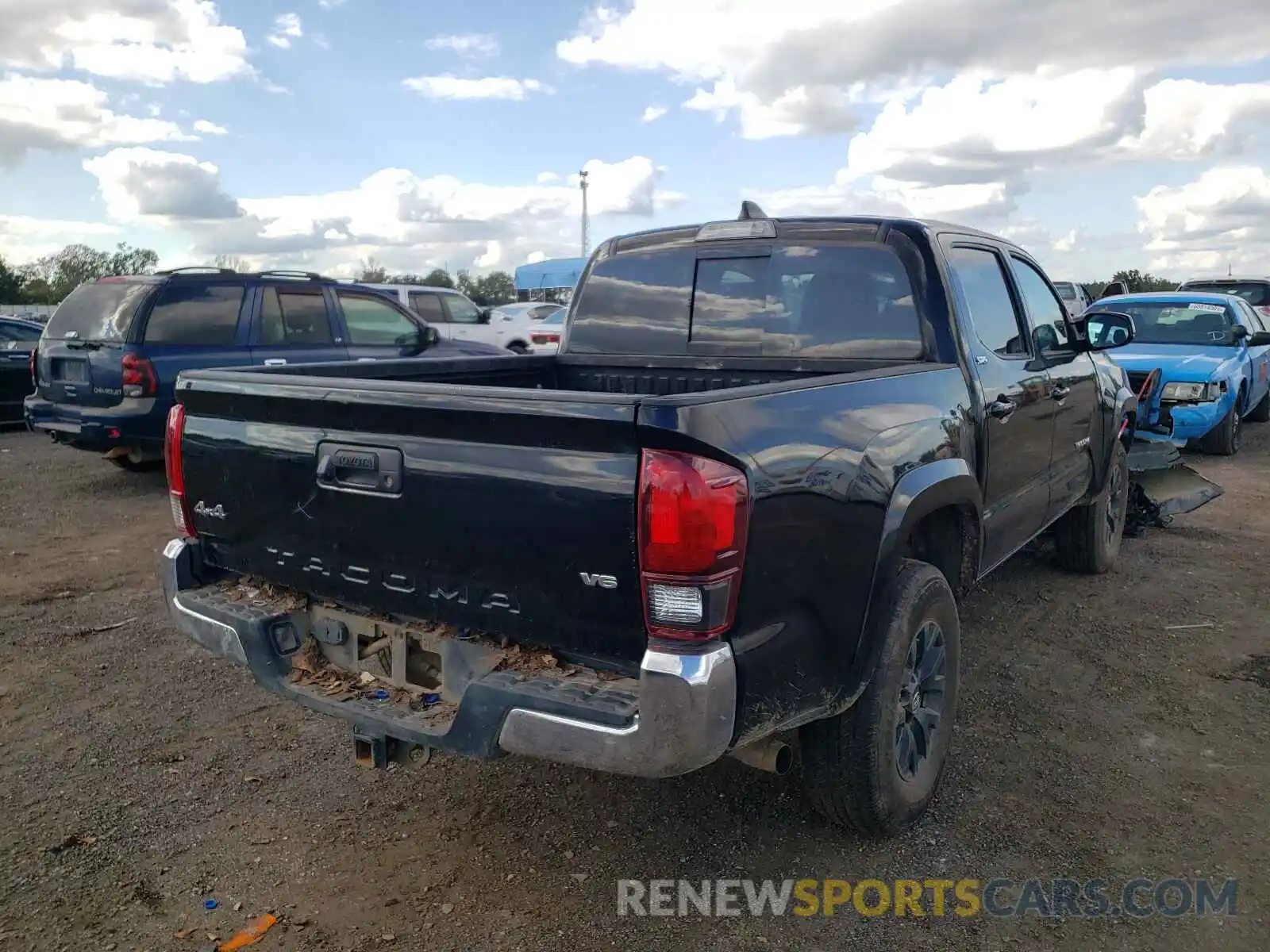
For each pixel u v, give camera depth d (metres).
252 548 3.21
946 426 3.43
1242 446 11.53
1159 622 5.25
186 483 3.36
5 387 12.73
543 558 2.48
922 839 3.21
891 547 2.92
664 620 2.32
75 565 6.36
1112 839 3.19
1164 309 11.21
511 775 3.66
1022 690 4.38
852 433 2.85
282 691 3.04
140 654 4.83
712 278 4.32
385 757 2.85
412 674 2.96
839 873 3.03
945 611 3.29
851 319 3.98
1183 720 4.06
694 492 2.27
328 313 9.45
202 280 8.51
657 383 4.50
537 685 2.52
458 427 2.56
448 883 2.99
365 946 2.70
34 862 3.07
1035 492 4.60
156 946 2.69
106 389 8.12
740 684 2.40
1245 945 2.67
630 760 2.33
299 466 2.96
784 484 2.50
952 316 3.78
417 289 17.56
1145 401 9.61
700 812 3.39
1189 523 7.53
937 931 2.75
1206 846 3.14
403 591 2.81
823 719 2.98
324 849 3.18
